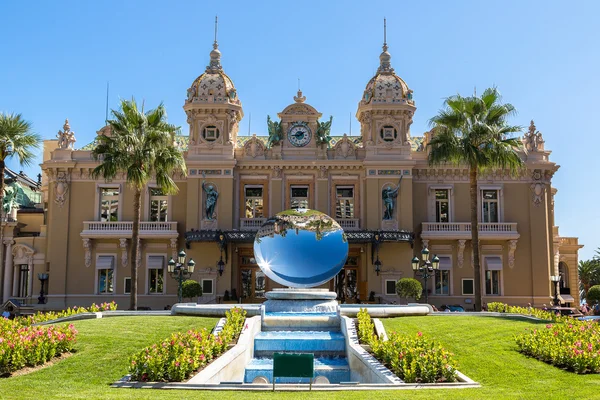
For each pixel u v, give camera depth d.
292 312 28.14
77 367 19.83
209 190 50.72
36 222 57.78
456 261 51.62
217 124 51.59
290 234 29.56
